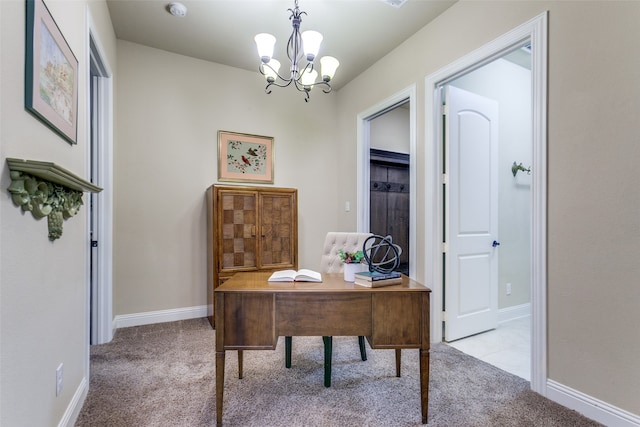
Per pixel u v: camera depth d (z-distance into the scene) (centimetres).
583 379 170
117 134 301
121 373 214
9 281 99
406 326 164
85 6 183
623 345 154
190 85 337
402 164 484
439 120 275
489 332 298
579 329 171
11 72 99
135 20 273
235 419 165
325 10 258
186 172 334
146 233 314
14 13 101
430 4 251
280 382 203
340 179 415
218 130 350
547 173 185
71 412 156
